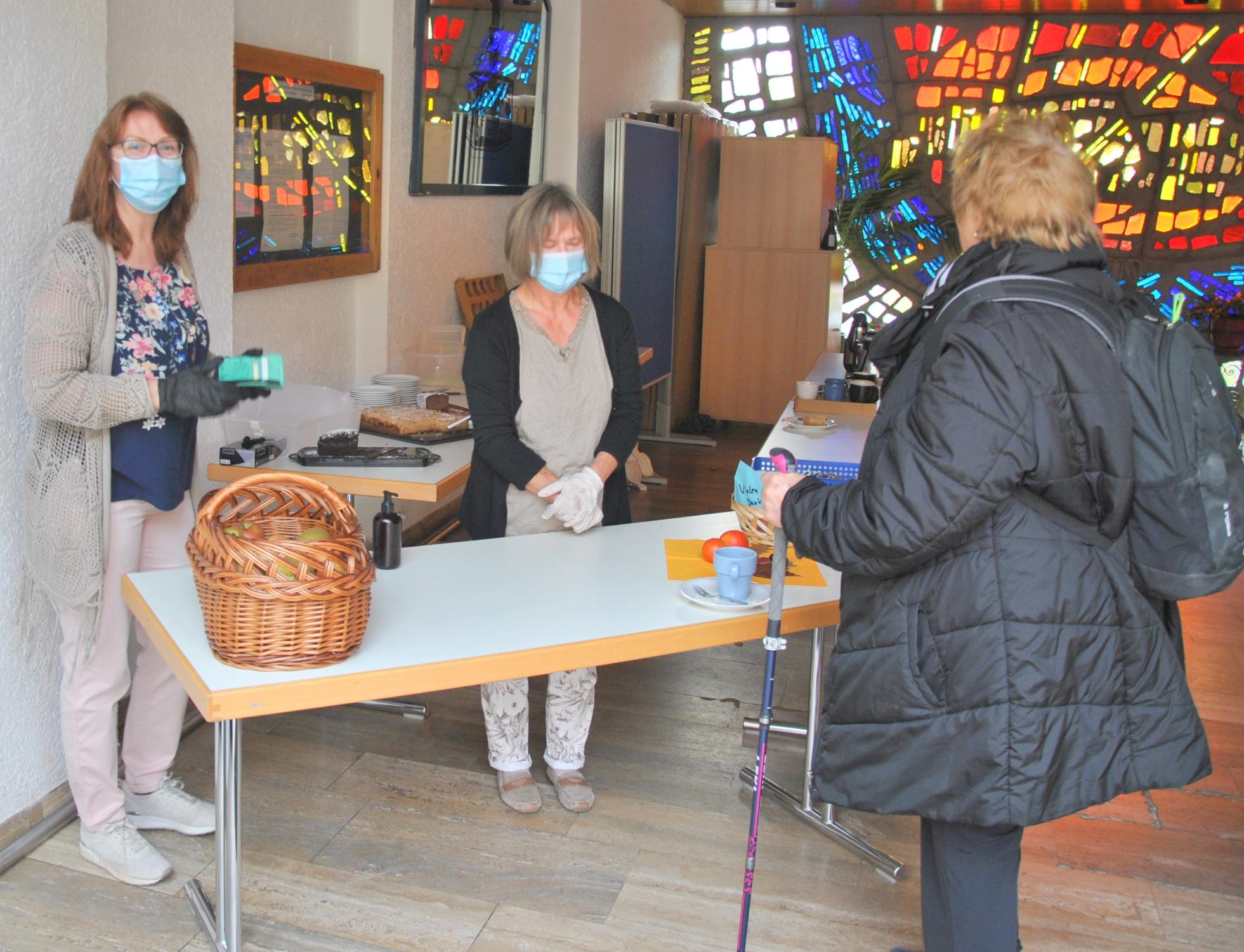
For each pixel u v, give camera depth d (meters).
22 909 2.37
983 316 1.65
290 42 4.03
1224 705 3.74
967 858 1.83
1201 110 8.99
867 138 9.48
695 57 9.69
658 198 7.10
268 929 2.34
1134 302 1.82
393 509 2.44
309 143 4.10
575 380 2.70
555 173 6.75
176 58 2.99
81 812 2.50
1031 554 1.65
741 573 2.21
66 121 2.51
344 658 1.88
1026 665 1.64
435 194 5.12
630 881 2.57
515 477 2.64
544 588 2.31
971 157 1.76
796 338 7.79
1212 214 9.07
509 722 2.86
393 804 2.86
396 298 4.90
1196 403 1.64
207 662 1.86
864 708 1.80
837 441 3.79
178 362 2.38
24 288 2.44
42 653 2.60
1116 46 9.03
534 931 2.38
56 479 2.29
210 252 3.16
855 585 1.83
